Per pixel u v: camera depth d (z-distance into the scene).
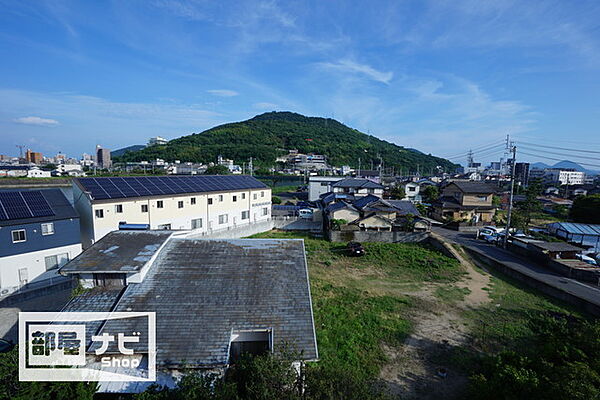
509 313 16.42
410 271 23.31
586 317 15.83
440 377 11.45
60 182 44.88
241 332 9.78
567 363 8.30
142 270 11.62
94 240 22.92
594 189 67.19
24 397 6.59
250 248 14.46
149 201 26.08
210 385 7.59
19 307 16.16
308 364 9.29
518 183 69.00
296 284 12.06
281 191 72.00
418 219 32.25
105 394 8.22
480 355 12.79
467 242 30.12
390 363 12.30
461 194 40.81
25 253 17.44
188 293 11.20
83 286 11.52
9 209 17.56
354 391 7.75
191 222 29.67
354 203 39.44
